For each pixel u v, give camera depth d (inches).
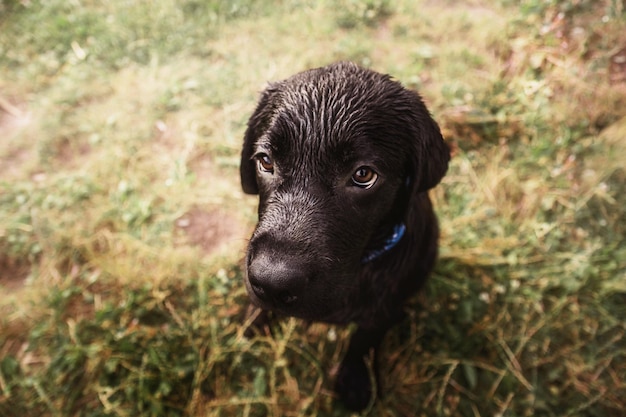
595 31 29.2
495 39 29.8
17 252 21.9
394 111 13.3
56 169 25.0
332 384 18.7
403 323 19.9
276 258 12.0
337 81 13.3
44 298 20.4
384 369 18.9
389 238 15.3
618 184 23.3
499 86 27.2
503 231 22.1
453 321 19.9
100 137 25.9
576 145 24.4
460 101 26.4
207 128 26.4
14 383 18.5
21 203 23.4
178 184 23.9
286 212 12.5
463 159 24.2
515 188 23.3
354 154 12.4
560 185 23.3
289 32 31.1
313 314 13.2
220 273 20.8
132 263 21.3
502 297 20.3
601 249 21.4
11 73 29.3
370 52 29.4
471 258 20.9
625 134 24.2
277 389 18.3
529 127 25.5
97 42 30.4
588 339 19.5
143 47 30.4
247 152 15.4
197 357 18.7
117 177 24.3
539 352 19.2
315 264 12.2
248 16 32.4
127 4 32.9
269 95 14.8
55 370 18.6
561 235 21.9
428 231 16.9
